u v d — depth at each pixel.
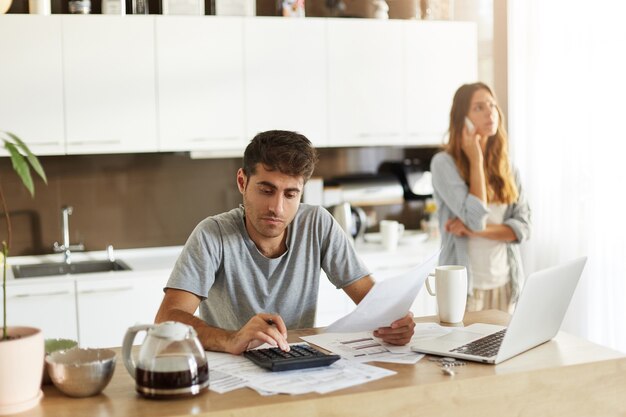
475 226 3.36
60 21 3.61
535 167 4.18
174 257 4.04
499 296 3.48
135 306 3.62
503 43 4.49
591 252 3.82
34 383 1.55
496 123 3.41
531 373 1.78
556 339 2.08
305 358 1.79
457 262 3.47
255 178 2.06
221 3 3.88
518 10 4.25
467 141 3.43
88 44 3.66
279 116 3.95
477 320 2.31
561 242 4.00
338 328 1.97
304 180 2.09
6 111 3.57
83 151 3.69
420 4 4.26
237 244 2.24
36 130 3.62
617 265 3.69
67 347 1.81
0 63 3.55
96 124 3.70
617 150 3.66
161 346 1.60
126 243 4.12
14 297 3.44
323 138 4.03
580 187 3.88
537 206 4.18
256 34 3.89
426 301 4.01
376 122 4.11
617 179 3.67
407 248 4.14
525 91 4.23
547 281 1.88
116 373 1.79
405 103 4.16
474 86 3.44
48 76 3.62
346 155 4.44
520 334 1.87
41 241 3.98
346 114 4.06
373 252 4.00
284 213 2.07
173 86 3.79
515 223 3.44
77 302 3.53
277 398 1.59
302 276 2.31
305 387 1.65
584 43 3.81
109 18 3.68
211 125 3.85
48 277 3.49
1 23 3.54
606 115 3.70
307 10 4.17
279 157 2.01
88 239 4.06
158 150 3.79
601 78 3.71
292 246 2.29
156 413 1.51
